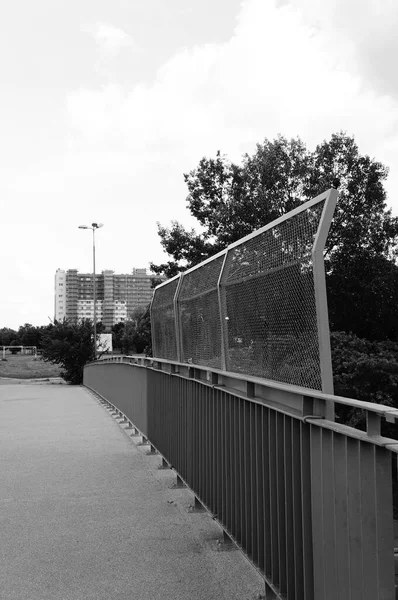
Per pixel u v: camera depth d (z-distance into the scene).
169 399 6.86
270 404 3.39
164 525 5.17
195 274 5.86
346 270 22.27
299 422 2.96
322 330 2.71
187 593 3.71
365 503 2.21
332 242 22.94
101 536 4.88
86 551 4.53
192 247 27.92
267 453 3.46
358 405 2.22
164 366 7.40
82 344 44.41
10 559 4.39
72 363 44.56
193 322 5.83
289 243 3.22
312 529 2.71
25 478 7.12
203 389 5.14
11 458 8.47
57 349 43.94
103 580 3.95
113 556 4.41
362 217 23.66
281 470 3.21
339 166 24.34
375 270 22.47
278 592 3.21
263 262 3.70
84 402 19.58
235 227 24.59
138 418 9.98
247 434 3.84
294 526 2.95
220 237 25.56
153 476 7.19
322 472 2.58
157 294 8.11
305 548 2.81
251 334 3.93
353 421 11.93
